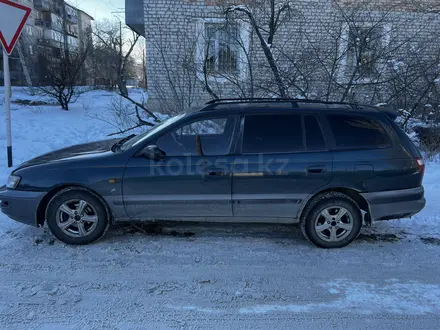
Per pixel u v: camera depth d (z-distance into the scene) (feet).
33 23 140.97
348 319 9.16
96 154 13.10
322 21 36.19
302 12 35.86
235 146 12.71
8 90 22.08
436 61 26.35
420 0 35.65
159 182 12.57
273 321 9.05
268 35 30.76
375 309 9.58
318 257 12.45
